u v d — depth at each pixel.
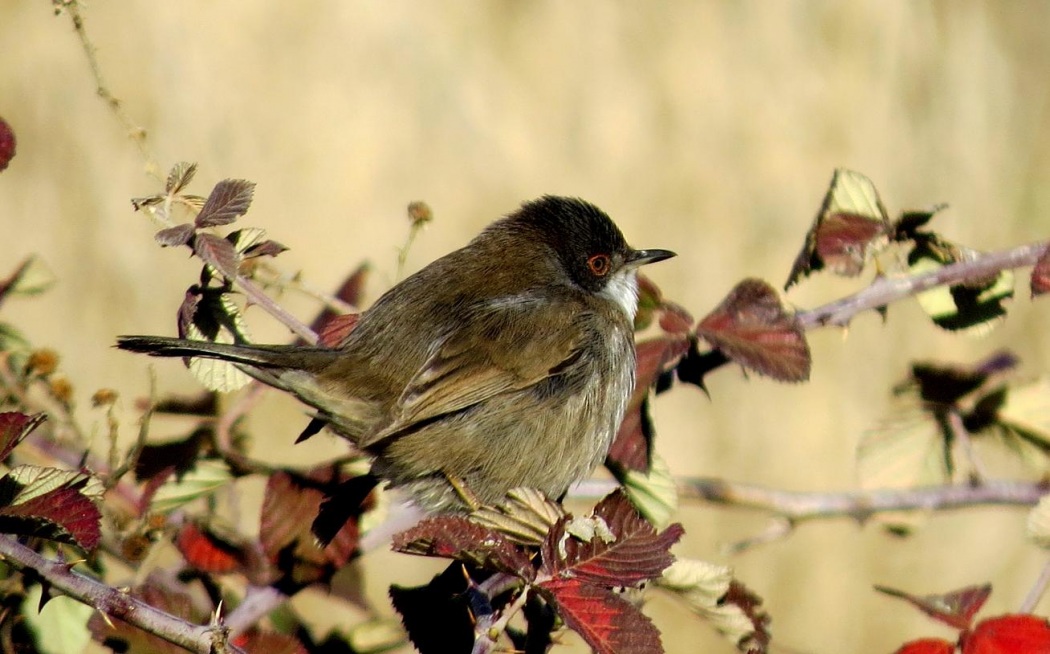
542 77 18.53
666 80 18.59
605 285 7.88
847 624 14.51
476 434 7.18
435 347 7.11
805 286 16.62
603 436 7.57
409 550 4.85
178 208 6.88
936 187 17.91
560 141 18.23
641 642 4.62
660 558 4.91
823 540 14.69
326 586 6.65
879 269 6.89
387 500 7.23
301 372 6.87
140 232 16.39
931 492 7.54
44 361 7.22
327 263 16.98
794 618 14.47
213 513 7.20
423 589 6.14
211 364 6.61
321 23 18.25
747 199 17.80
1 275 15.79
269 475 6.94
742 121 18.39
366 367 7.02
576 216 7.88
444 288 7.43
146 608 5.04
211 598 6.70
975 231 17.72
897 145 18.20
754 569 14.55
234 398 7.57
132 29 17.66
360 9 18.33
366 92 18.11
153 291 16.16
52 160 16.92
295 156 17.62
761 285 6.68
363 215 17.38
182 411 7.45
